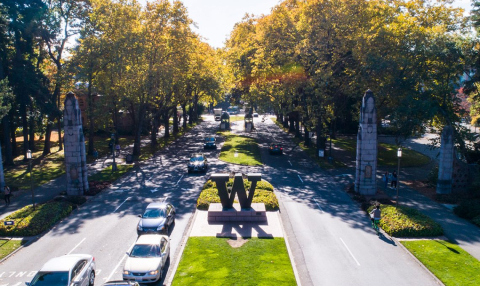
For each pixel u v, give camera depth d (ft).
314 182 118.32
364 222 82.23
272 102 152.25
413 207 91.97
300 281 56.24
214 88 207.72
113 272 59.47
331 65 137.28
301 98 152.35
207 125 315.37
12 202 99.14
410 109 110.01
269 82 153.99
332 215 86.94
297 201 97.91
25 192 108.68
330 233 75.72
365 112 100.68
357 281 56.34
